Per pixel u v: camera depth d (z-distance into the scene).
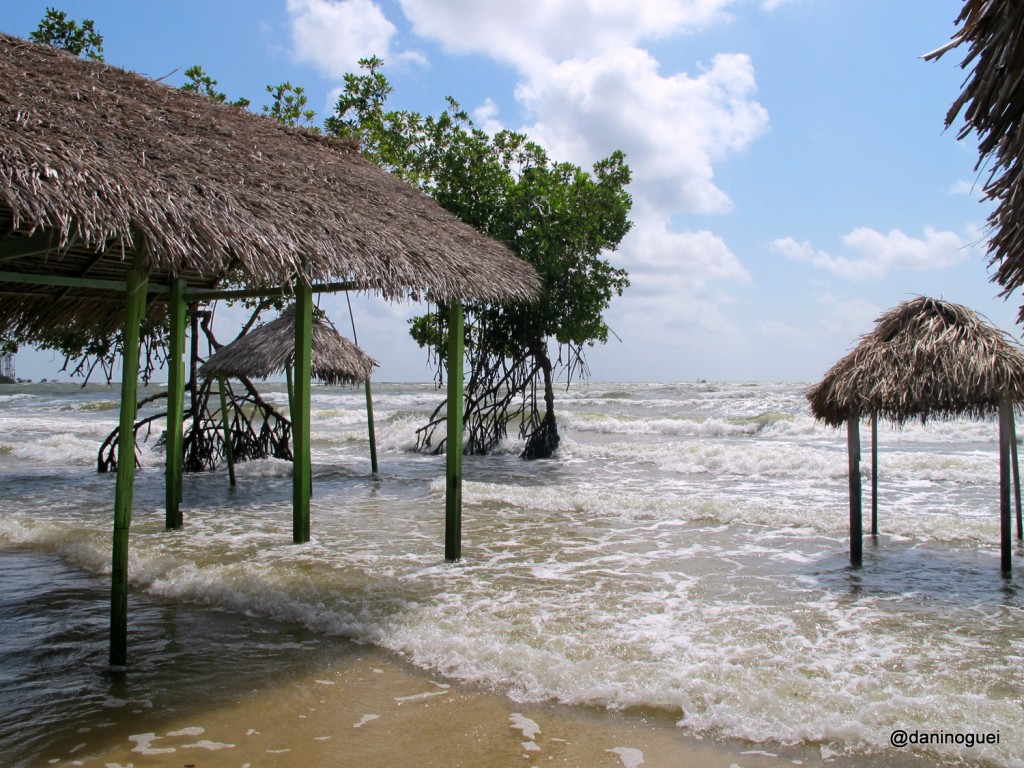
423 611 5.20
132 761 3.36
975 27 2.37
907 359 5.71
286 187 5.36
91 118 4.42
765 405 30.94
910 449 16.34
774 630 4.85
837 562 6.61
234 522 8.49
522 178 15.20
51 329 7.30
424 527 8.20
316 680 4.23
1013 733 3.41
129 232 3.65
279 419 14.80
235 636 4.95
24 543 7.61
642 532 7.95
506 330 16.11
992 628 4.88
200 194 4.29
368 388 12.74
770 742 3.48
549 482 12.20
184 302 7.77
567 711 3.82
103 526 8.28
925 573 6.23
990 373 5.43
